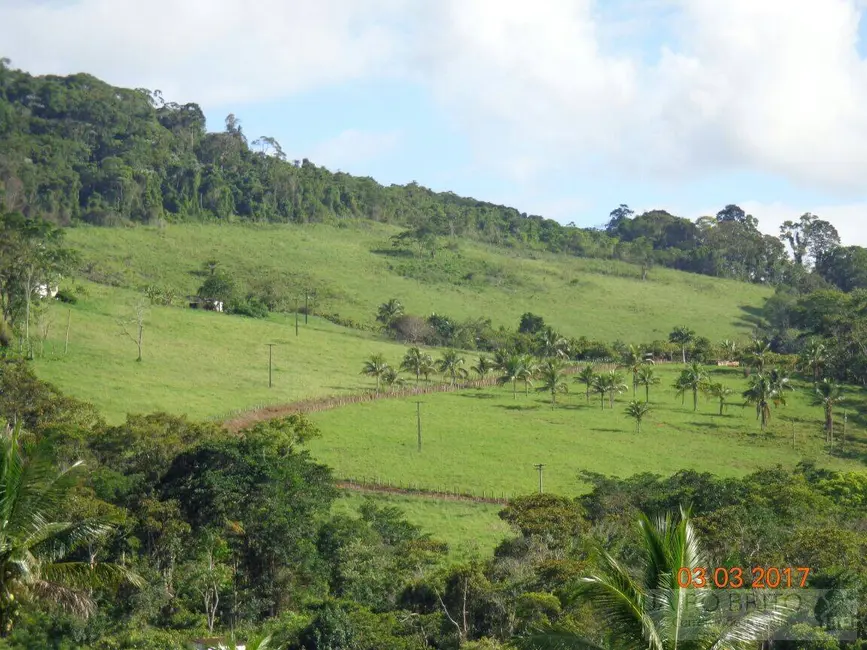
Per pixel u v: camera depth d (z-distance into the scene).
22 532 29.83
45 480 30.19
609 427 139.50
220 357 158.62
